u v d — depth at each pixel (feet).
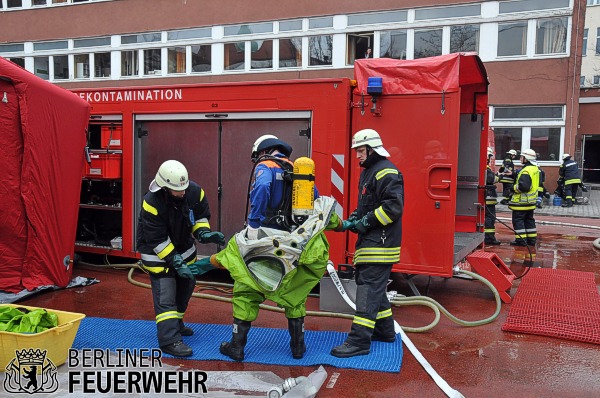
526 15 58.75
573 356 13.89
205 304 18.53
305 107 18.69
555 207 57.06
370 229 13.50
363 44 65.10
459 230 23.29
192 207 14.07
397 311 18.08
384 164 13.56
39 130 18.08
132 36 75.25
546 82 59.41
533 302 18.83
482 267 19.08
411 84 17.51
